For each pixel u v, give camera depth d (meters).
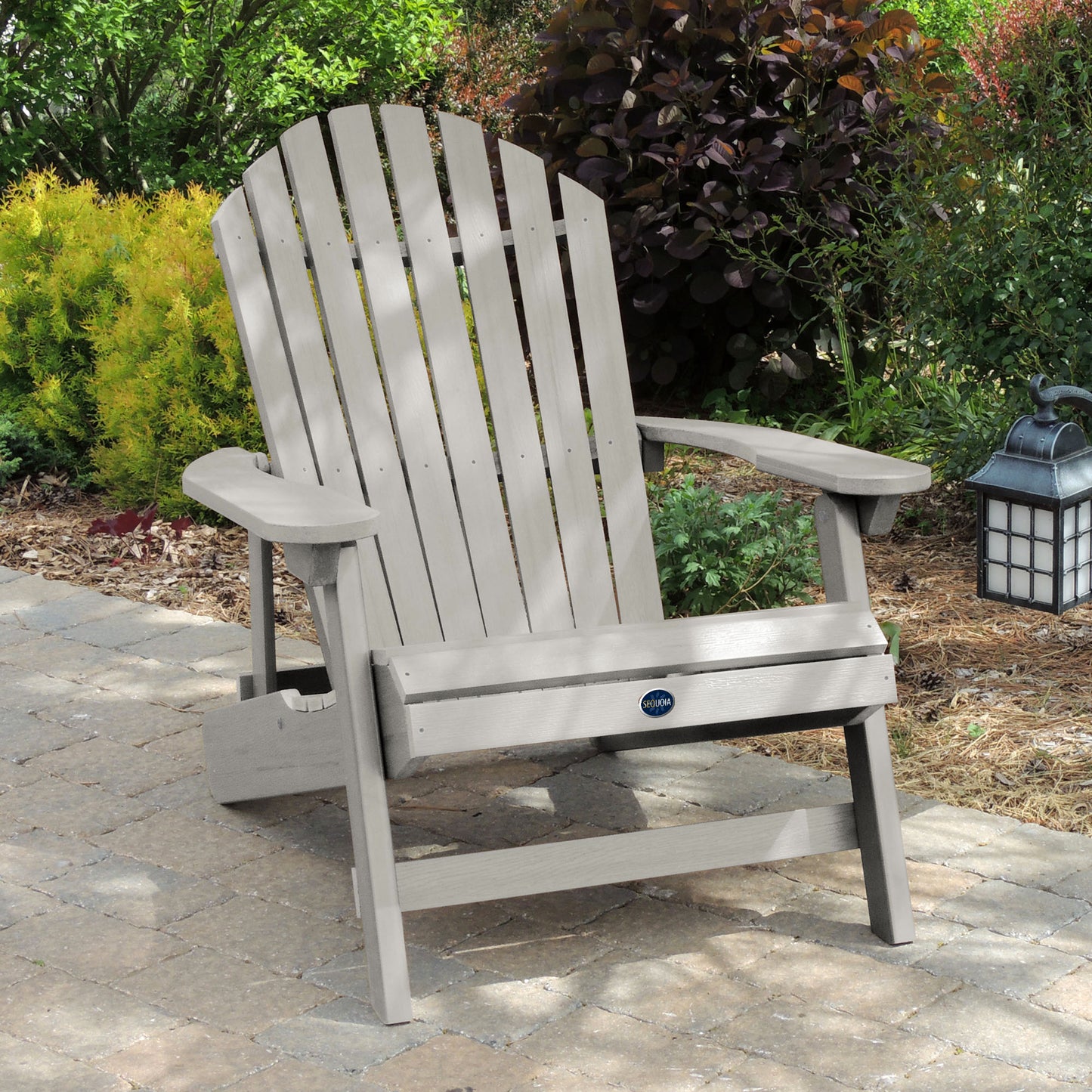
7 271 5.30
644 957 2.21
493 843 2.62
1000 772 2.81
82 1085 1.88
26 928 2.32
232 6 9.83
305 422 2.63
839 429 4.88
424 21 10.33
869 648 2.13
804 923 2.30
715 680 2.07
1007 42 4.66
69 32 8.86
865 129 4.80
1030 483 1.93
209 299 4.84
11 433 5.20
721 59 4.91
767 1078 1.87
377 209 2.74
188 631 3.81
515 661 2.02
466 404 2.74
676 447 5.08
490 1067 1.91
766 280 5.07
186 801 2.81
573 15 5.18
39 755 3.04
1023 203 4.00
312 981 2.16
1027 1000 2.04
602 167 5.04
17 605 4.02
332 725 2.35
